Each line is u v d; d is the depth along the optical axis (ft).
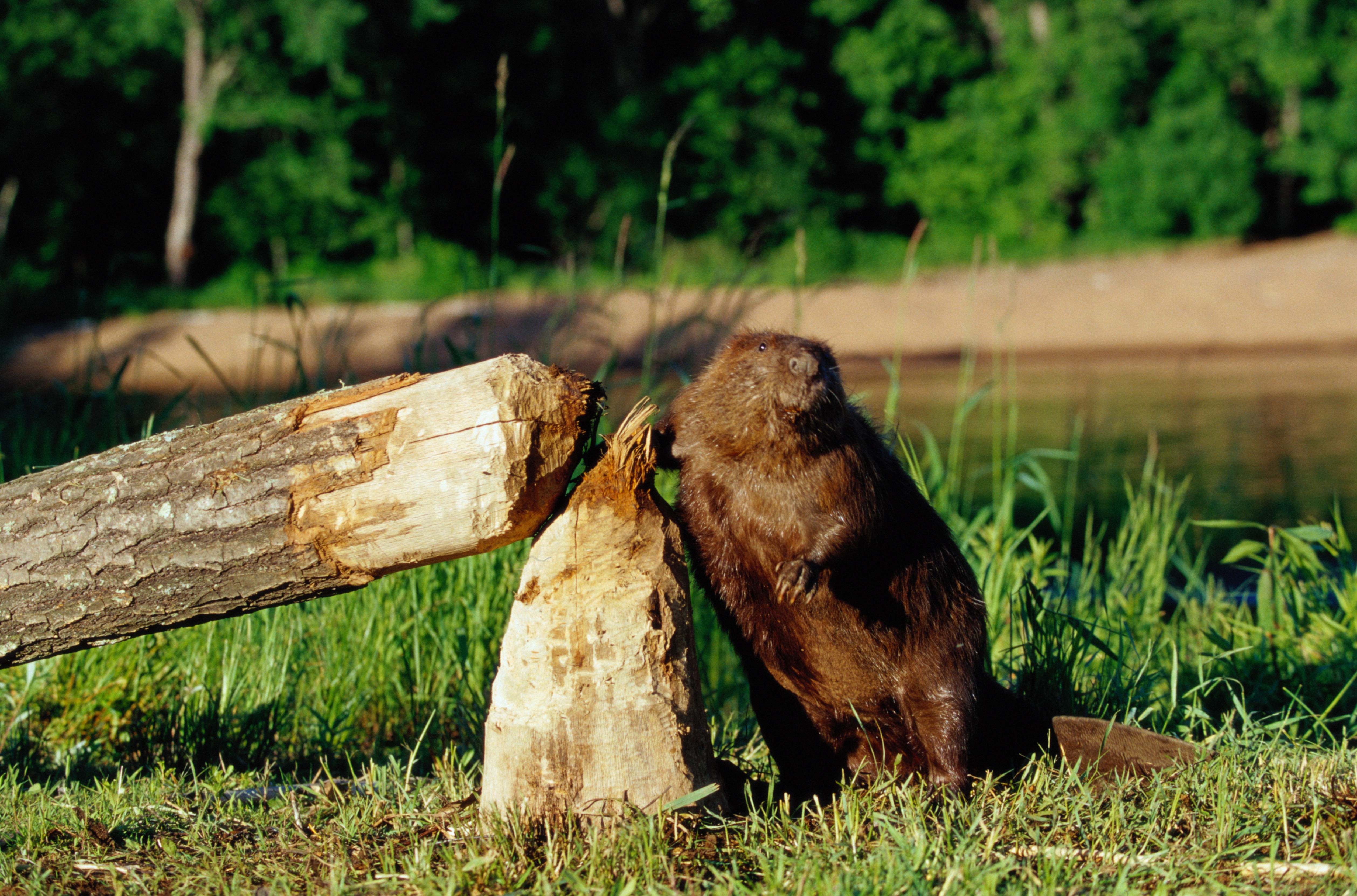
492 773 15.58
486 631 23.82
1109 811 16.02
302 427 14.73
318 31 132.87
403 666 24.44
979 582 25.44
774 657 18.45
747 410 17.12
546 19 160.66
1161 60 158.10
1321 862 14.49
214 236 153.28
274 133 156.46
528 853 14.66
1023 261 142.61
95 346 30.99
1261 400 75.87
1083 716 20.38
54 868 14.96
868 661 18.34
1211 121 150.10
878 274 134.92
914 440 64.44
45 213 147.33
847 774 19.38
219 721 21.39
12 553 15.20
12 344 105.81
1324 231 162.81
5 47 137.90
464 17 159.33
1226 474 50.47
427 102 160.35
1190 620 28.60
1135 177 152.15
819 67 166.71
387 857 14.79
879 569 18.12
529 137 163.12
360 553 14.78
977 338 108.68
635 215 141.28
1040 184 154.61
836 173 164.04
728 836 15.14
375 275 142.20
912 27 155.84
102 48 140.26
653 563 15.46
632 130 147.33
